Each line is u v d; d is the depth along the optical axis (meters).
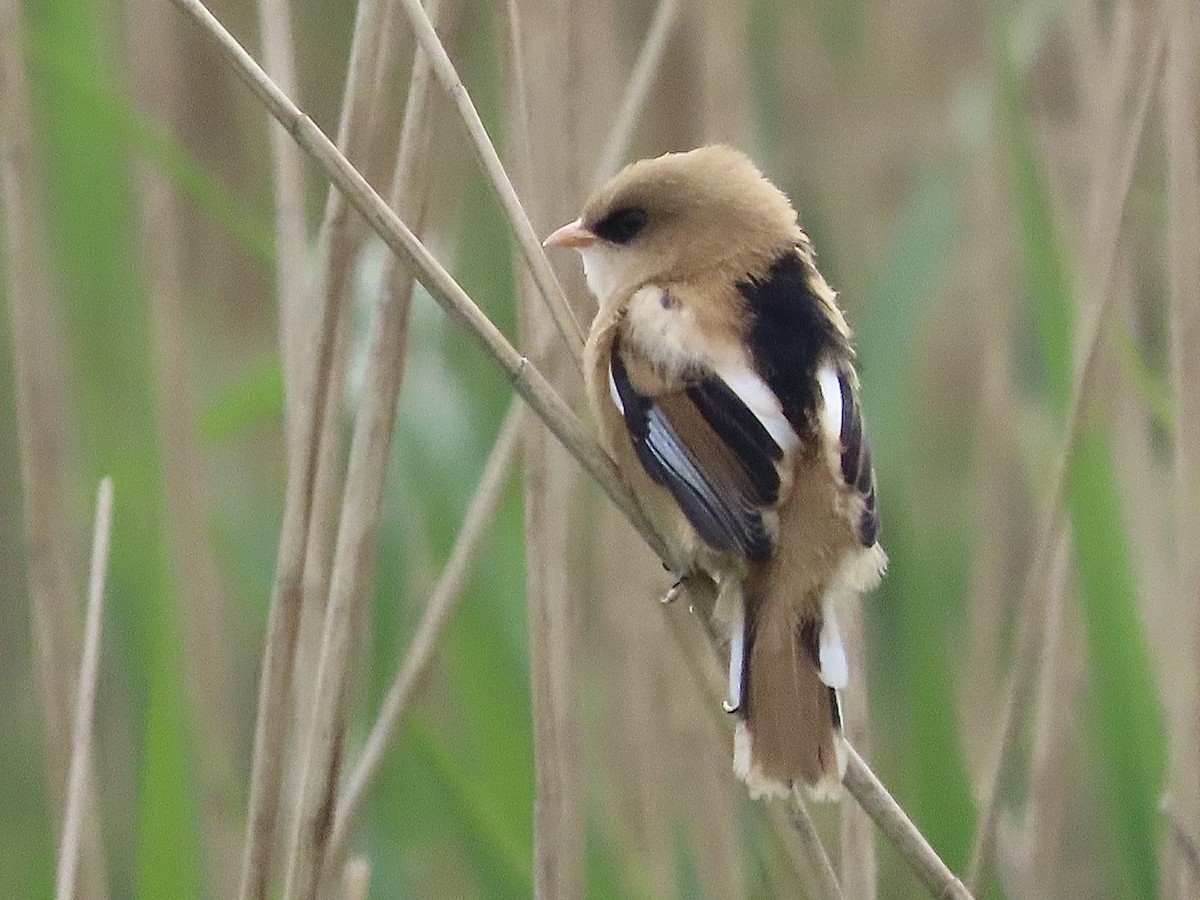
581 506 11.59
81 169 10.98
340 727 8.19
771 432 7.48
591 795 10.57
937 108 13.89
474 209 11.80
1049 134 13.10
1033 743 10.28
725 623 7.68
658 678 10.82
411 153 8.15
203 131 14.11
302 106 13.59
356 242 8.35
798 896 8.98
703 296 8.08
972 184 12.77
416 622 10.85
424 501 10.51
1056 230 9.95
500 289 11.55
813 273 8.38
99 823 9.90
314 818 8.22
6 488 12.84
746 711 7.20
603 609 11.41
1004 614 12.59
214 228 14.47
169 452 10.75
